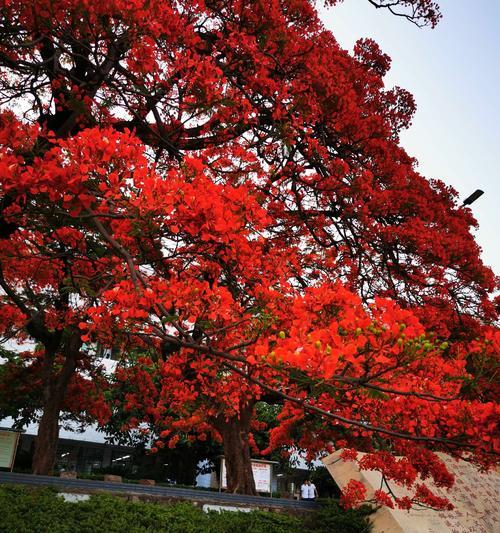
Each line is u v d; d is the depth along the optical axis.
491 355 3.76
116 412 19.58
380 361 3.18
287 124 7.38
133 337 9.22
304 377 3.17
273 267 5.15
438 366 4.27
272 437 9.91
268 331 3.83
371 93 11.55
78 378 14.58
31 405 16.59
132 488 7.47
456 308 9.49
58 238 6.27
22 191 3.71
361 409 5.12
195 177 4.06
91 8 5.59
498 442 3.89
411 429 4.89
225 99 6.05
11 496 6.23
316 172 10.08
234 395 7.93
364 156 9.96
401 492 8.15
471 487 9.05
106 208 3.88
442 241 8.86
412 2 9.85
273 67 8.81
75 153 3.67
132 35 5.85
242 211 3.97
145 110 7.35
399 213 9.48
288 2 8.62
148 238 3.95
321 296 3.69
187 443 19.31
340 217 9.54
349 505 7.72
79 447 24.33
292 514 8.48
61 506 6.21
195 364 6.00
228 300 3.83
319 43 9.31
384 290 9.77
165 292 3.83
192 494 7.95
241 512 7.82
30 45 5.90
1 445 8.23
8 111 4.34
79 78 7.35
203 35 8.38
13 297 9.52
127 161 3.78
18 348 19.19
